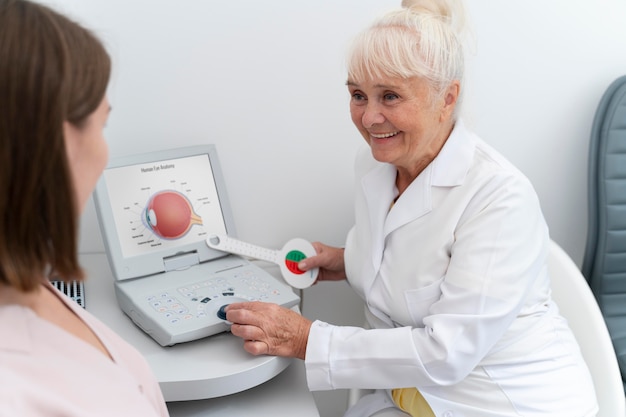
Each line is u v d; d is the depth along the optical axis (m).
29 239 0.60
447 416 1.25
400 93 1.17
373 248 1.34
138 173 1.39
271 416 1.14
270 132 1.58
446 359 1.17
